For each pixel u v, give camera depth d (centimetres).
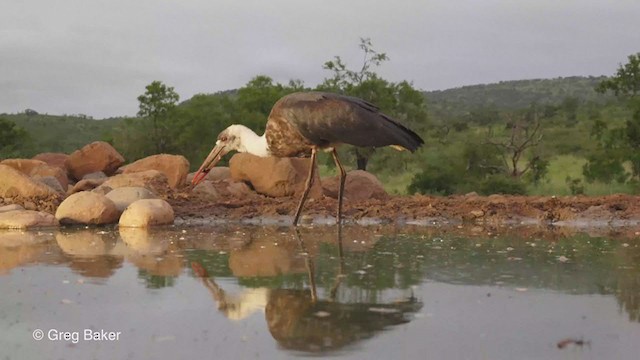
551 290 641
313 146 1112
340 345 478
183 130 3462
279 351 465
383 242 970
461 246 928
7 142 3481
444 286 657
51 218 1145
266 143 1144
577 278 696
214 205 1313
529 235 1059
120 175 1423
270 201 1356
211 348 473
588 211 1254
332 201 1353
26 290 636
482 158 3231
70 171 1642
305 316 550
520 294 625
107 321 537
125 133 3656
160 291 635
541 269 746
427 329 514
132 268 748
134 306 582
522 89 15075
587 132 4678
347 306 581
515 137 3694
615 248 910
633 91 2948
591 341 487
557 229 1141
